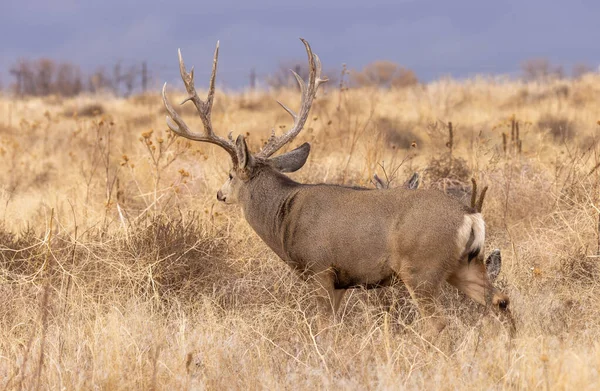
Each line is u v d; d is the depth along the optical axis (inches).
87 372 884.0
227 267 1247.5
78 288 1123.3
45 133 3134.8
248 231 1366.9
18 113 4584.2
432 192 997.2
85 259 1228.5
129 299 1108.5
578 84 4539.9
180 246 1233.4
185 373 881.5
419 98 4301.2
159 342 943.7
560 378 786.2
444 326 979.9
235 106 4365.2
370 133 2263.8
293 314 1056.2
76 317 1047.0
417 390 827.4
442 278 982.4
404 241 981.2
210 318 1032.8
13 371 892.0
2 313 1087.6
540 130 2997.0
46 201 1758.1
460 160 1766.7
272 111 4119.1
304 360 949.2
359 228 1010.1
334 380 869.2
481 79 4776.1
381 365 880.9
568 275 1190.3
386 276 1013.2
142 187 1803.6
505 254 1284.4
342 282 1046.4
